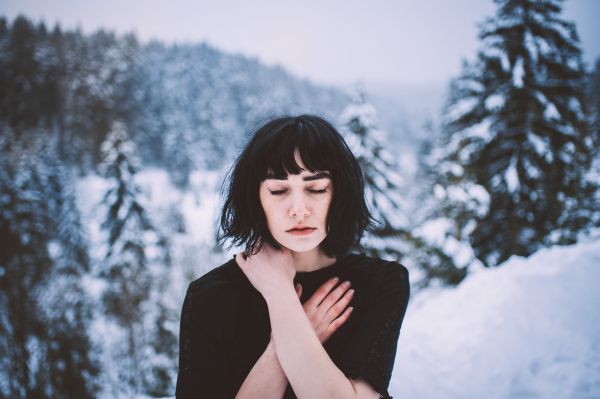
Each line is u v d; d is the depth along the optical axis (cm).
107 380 1406
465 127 1287
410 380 487
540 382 411
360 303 108
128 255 2127
